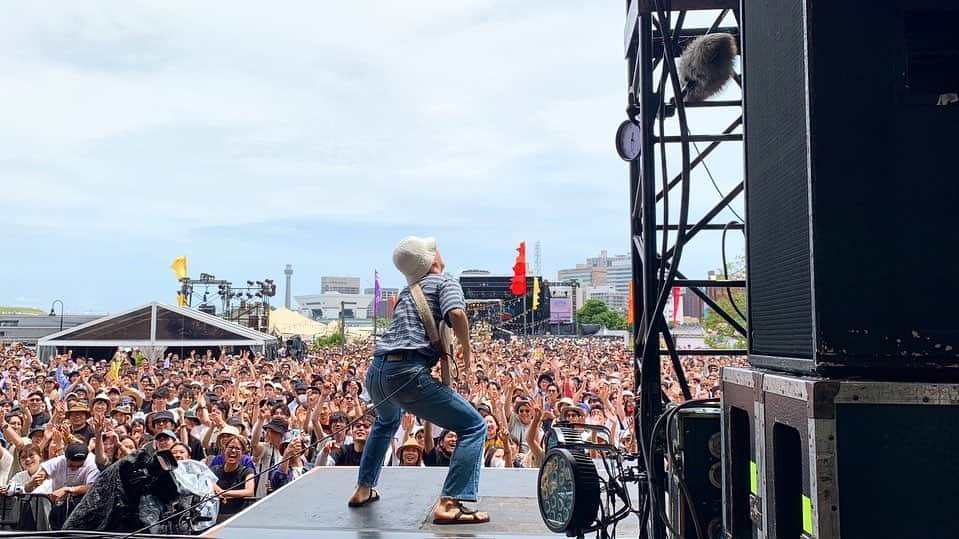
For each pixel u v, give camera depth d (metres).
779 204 1.96
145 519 4.50
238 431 7.59
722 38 3.94
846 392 1.59
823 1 1.72
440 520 3.32
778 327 1.97
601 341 55.28
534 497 3.88
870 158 1.67
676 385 14.30
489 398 11.69
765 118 2.09
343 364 22.64
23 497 7.06
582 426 3.15
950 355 1.60
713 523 2.58
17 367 21.75
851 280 1.64
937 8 1.70
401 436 9.02
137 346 34.62
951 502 1.55
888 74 1.69
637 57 4.06
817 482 1.58
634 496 4.09
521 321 53.47
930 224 1.65
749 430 2.14
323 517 3.42
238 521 3.35
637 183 4.34
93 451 8.32
